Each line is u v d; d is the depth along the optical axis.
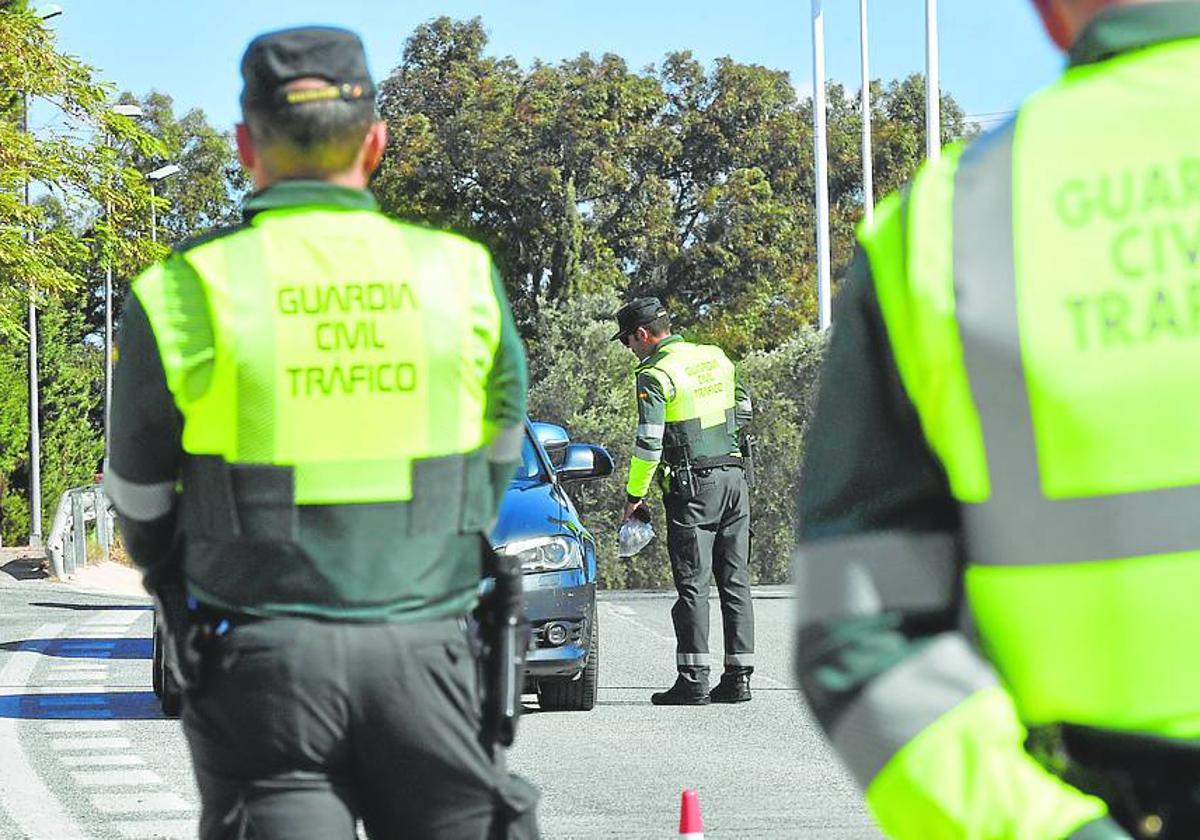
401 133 177.12
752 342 186.25
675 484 30.91
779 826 20.80
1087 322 4.90
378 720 8.80
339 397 9.04
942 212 5.10
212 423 8.98
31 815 22.25
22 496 152.38
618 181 178.50
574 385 120.38
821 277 98.12
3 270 83.19
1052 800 4.70
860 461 5.11
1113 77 5.17
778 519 93.44
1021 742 4.93
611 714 29.97
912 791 4.80
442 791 8.91
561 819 21.25
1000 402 4.91
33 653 42.75
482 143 172.50
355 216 9.33
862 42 105.50
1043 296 4.94
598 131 178.75
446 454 9.16
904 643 4.98
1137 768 4.89
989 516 4.93
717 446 31.02
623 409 119.94
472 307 9.38
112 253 85.75
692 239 193.00
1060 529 4.86
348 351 9.09
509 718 9.02
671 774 24.42
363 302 9.16
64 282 84.75
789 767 24.91
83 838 20.83
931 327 4.98
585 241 176.88
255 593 8.83
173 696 30.73
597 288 174.38
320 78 9.30
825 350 5.26
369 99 9.43
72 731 29.33
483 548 9.55
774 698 31.98
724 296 186.38
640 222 183.38
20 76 80.50
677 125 192.38
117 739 28.42
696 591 30.95
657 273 185.12
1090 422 4.84
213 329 9.01
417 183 175.12
